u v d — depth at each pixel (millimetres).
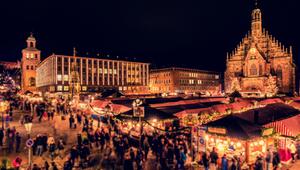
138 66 103188
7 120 30750
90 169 17031
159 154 18141
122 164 17969
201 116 27594
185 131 24234
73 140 24750
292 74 80875
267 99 45031
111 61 94000
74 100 51312
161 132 24453
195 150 20391
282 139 19672
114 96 51562
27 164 18031
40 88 102688
